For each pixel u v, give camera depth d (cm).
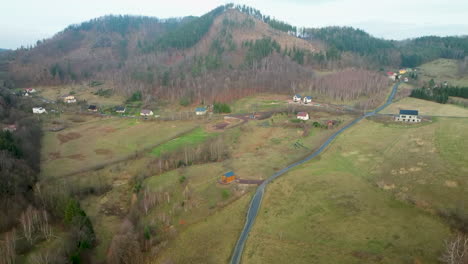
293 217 6500
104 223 7038
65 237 6166
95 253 6000
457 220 5806
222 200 7325
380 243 5481
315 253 5394
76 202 6738
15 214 6481
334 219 6316
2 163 7775
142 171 9269
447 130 10712
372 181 7794
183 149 10494
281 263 5244
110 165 9925
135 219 6900
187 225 6494
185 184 8156
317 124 12600
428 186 7088
